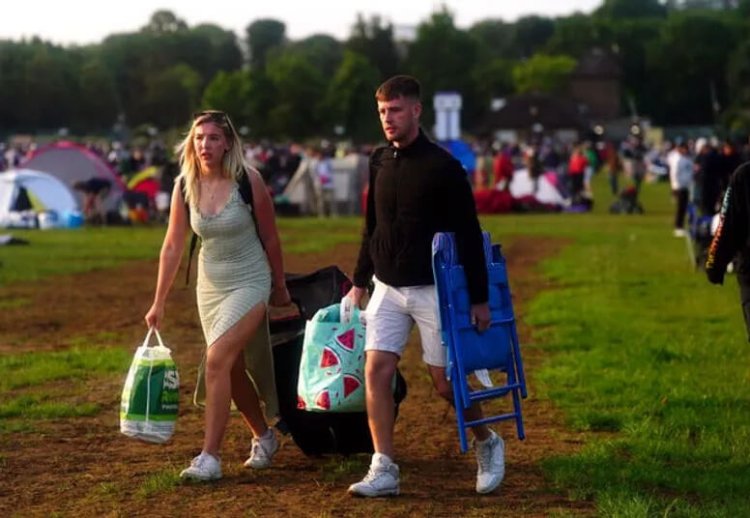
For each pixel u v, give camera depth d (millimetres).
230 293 8273
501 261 8047
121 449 9281
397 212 7730
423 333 7789
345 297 8266
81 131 119500
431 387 11734
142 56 141000
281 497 7879
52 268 23750
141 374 8273
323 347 8211
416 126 7750
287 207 43906
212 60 159500
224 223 8195
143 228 38031
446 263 7586
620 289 19797
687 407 10562
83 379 12172
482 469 7980
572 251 27719
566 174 58312
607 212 46406
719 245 8625
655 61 161875
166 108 124188
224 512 7539
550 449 9234
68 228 38094
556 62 153875
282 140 98938
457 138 49094
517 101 132125
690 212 24875
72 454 9117
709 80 160375
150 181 42594
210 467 8234
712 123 149750
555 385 11688
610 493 7719
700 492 7902
